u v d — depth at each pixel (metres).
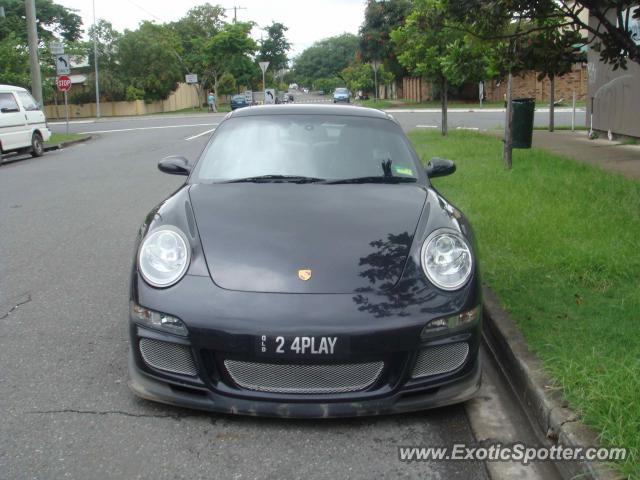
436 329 3.07
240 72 58.94
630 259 4.94
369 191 3.98
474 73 6.92
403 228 3.50
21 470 2.78
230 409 3.06
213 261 3.23
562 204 6.88
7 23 42.75
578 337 3.77
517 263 5.12
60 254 6.42
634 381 3.04
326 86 119.56
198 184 4.15
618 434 2.69
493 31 5.98
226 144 4.55
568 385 3.15
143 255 3.32
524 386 3.44
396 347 3.01
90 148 19.00
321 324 2.96
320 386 3.04
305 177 4.21
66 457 2.89
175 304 3.08
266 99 42.47
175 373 3.14
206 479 2.76
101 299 5.05
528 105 11.92
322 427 3.17
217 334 3.00
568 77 40.75
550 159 10.45
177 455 2.92
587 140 14.49
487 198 7.41
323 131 4.64
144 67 51.19
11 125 15.61
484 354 4.05
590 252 5.04
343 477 2.79
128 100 49.91
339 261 3.22
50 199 9.69
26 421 3.19
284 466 2.85
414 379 3.10
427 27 7.00
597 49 5.95
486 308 4.34
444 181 8.78
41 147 17.17
